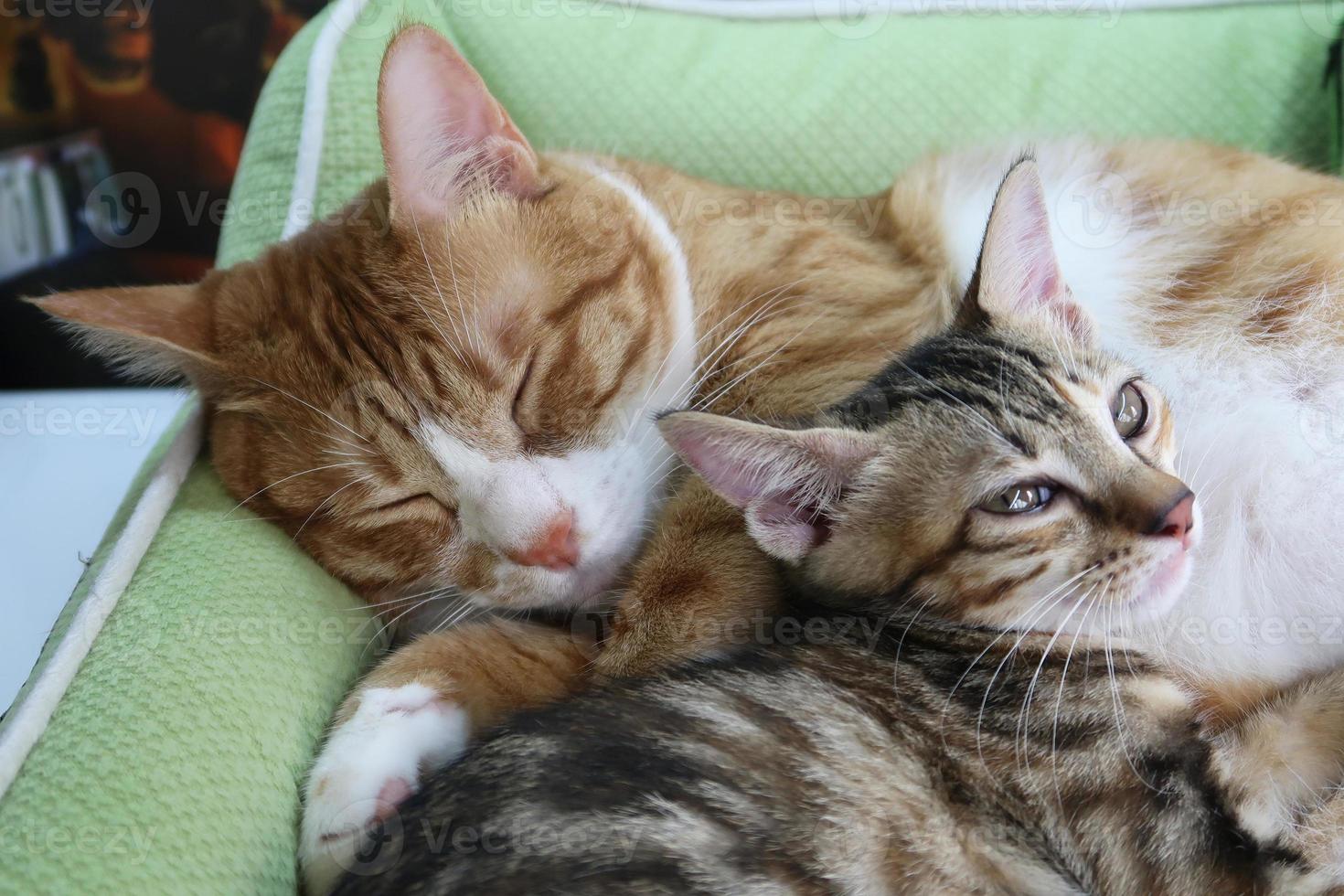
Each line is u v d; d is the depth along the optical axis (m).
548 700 0.60
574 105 0.77
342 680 0.62
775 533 0.60
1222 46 0.76
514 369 0.61
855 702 0.58
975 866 0.56
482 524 0.61
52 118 0.95
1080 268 0.67
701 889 0.53
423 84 0.62
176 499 0.65
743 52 0.78
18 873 0.53
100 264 1.00
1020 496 0.58
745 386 0.65
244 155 0.78
